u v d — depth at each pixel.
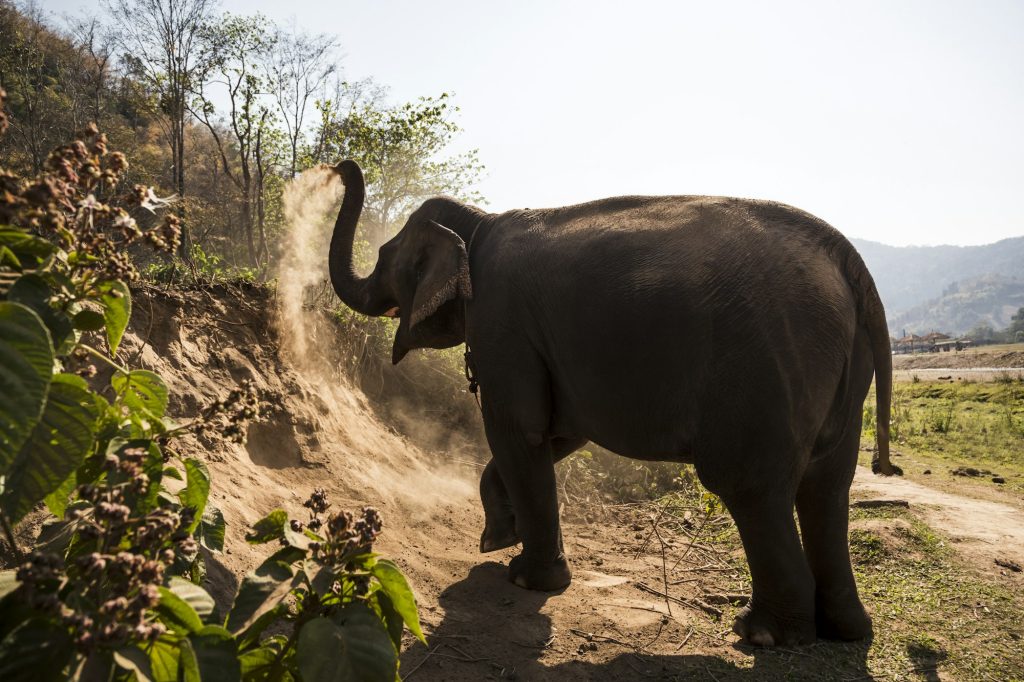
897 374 45.50
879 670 3.89
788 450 3.80
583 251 4.38
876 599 4.84
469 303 5.02
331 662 2.04
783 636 4.04
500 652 4.01
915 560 5.45
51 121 21.27
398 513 5.89
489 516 5.55
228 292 6.82
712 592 5.10
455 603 4.59
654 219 4.29
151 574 1.75
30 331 1.62
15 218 1.83
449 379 9.35
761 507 3.88
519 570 4.99
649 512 7.16
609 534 6.52
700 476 3.97
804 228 4.08
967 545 5.83
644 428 4.14
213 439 5.18
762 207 4.17
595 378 4.27
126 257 2.15
